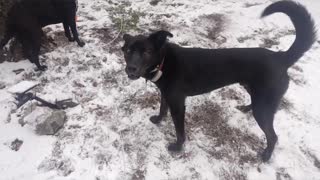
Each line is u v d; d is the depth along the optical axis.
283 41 1.67
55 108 1.18
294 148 1.13
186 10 1.89
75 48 1.48
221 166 1.05
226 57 0.99
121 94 1.27
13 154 1.01
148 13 1.81
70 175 0.96
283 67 0.98
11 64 1.39
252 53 0.99
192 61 0.99
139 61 0.92
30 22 1.27
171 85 0.99
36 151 1.02
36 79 1.32
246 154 1.10
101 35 1.58
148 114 1.21
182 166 1.04
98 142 1.07
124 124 1.15
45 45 1.48
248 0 2.07
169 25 1.69
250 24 1.78
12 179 0.94
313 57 1.59
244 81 1.02
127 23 1.64
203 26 1.73
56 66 1.38
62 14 1.37
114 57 1.44
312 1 2.06
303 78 1.45
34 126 1.11
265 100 1.00
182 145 1.09
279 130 1.19
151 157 1.05
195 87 1.04
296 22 0.93
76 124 1.13
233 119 1.22
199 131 1.16
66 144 1.06
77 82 1.31
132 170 1.00
